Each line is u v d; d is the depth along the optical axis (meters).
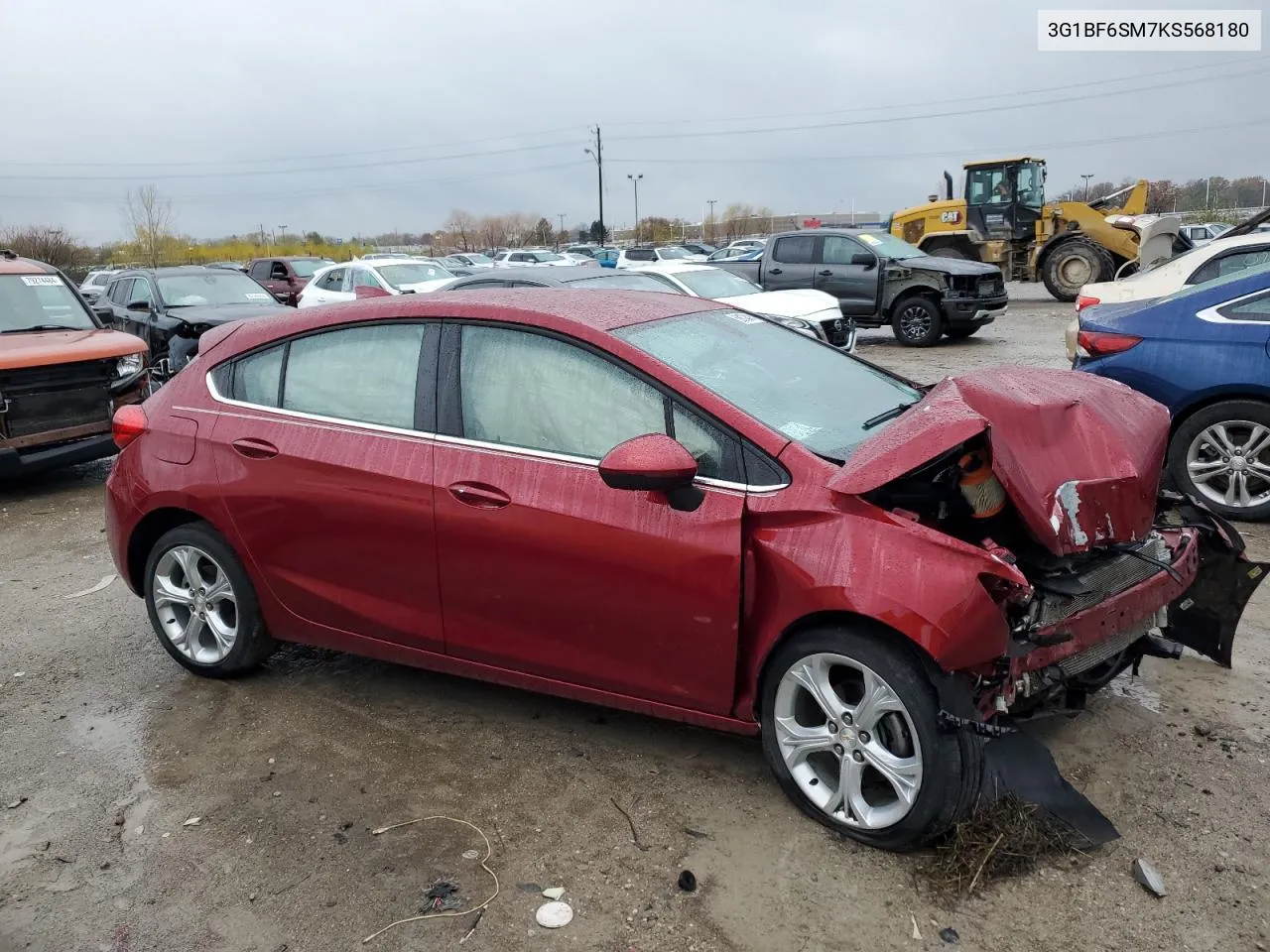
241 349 4.23
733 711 3.27
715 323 4.04
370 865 3.10
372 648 3.96
